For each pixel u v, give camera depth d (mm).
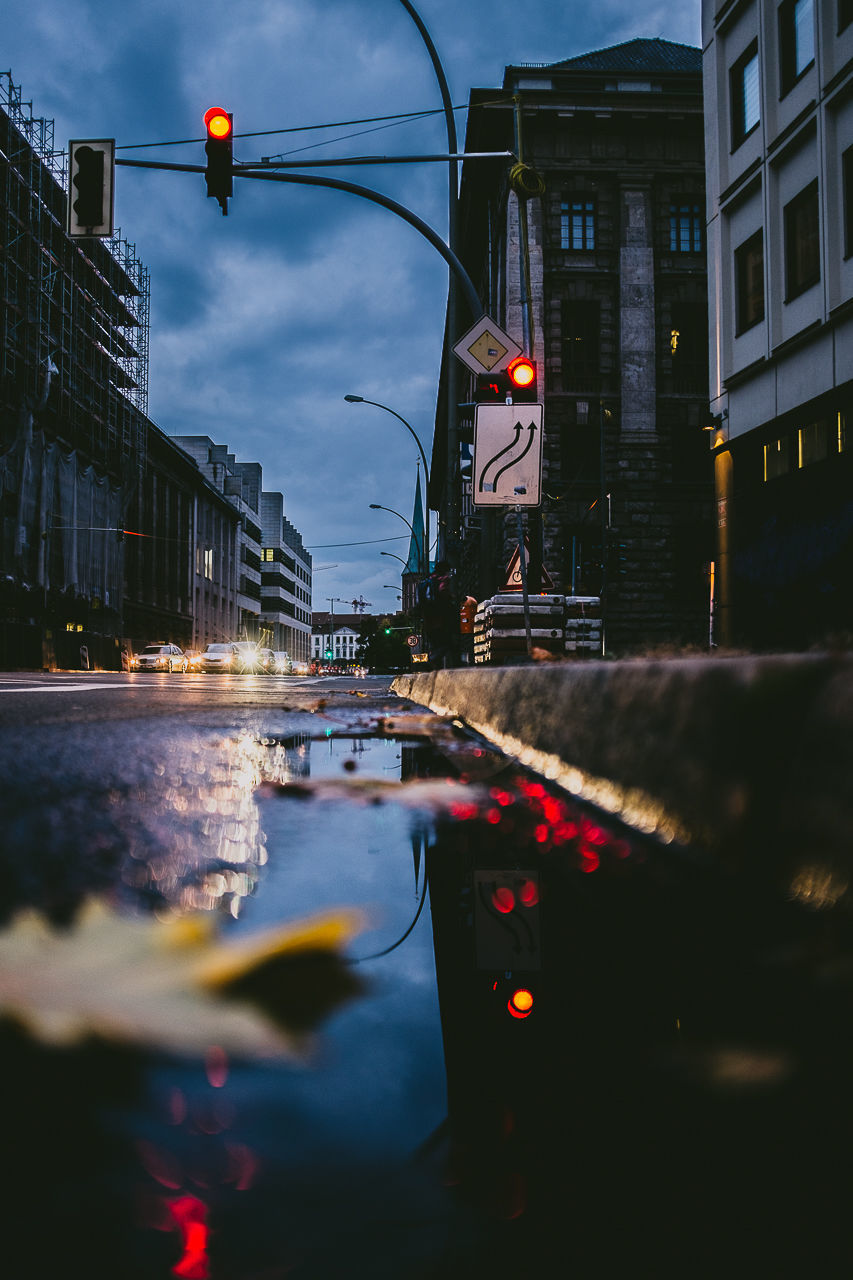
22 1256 388
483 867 1188
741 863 921
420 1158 464
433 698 5719
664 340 24359
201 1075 534
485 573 10031
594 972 740
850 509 11430
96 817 1430
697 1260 396
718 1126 492
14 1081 519
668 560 23859
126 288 46500
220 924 840
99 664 39688
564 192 24344
